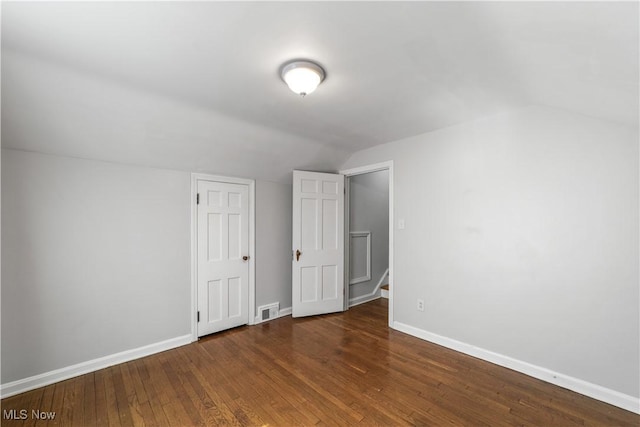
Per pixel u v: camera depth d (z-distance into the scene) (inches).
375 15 48.9
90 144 89.5
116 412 72.1
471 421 68.1
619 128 73.9
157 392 80.4
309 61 63.9
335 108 91.4
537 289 87.1
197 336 116.8
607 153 75.6
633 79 54.3
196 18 49.3
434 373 89.7
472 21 49.5
